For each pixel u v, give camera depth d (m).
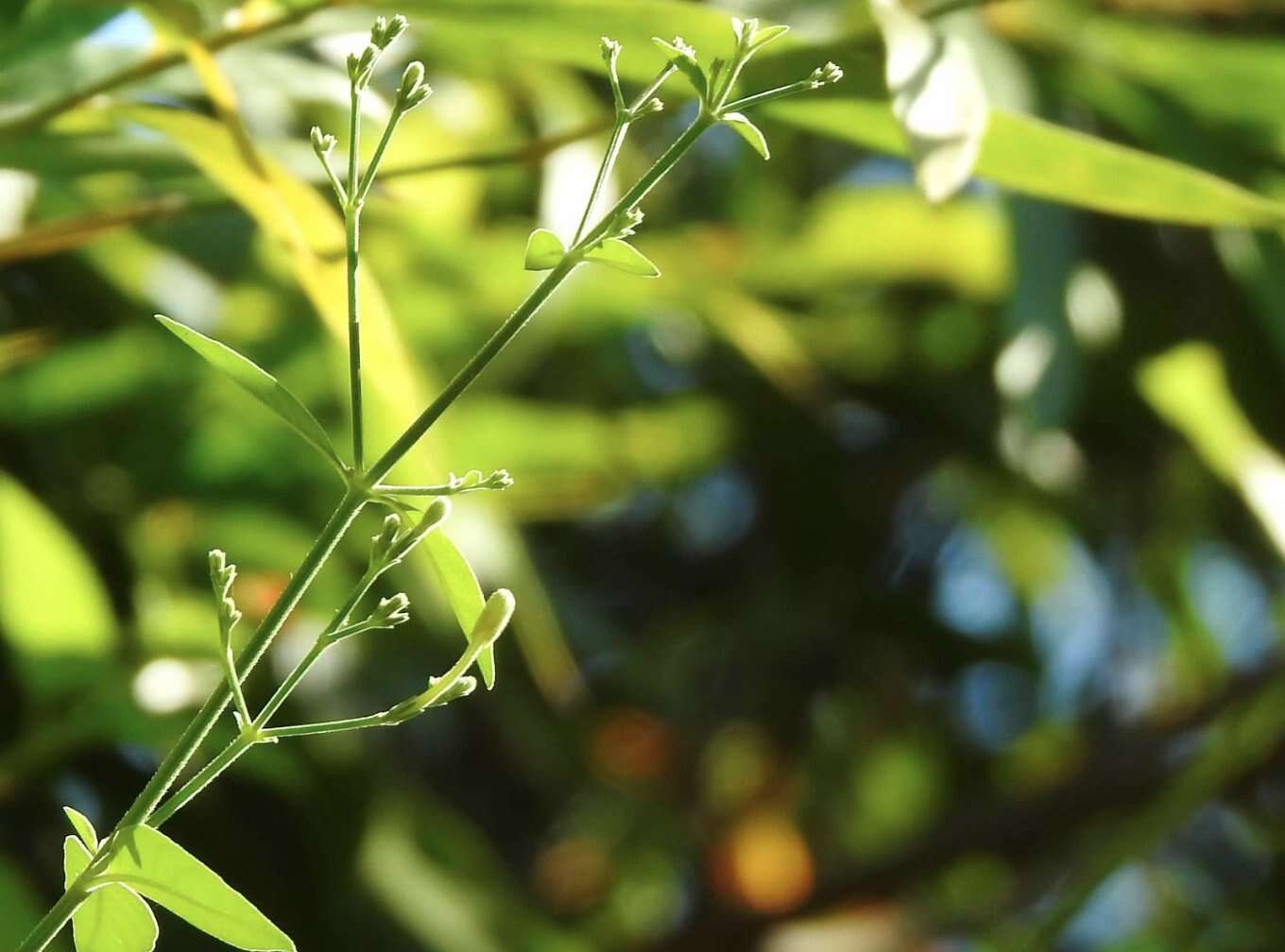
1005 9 1.27
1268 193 1.24
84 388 1.30
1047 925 1.35
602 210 1.33
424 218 1.35
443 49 1.37
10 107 0.81
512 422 1.45
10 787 1.12
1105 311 1.37
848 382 1.88
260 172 0.75
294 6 0.81
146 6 0.77
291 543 1.33
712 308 1.63
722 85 0.60
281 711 1.28
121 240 1.27
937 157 0.70
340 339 0.74
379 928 1.33
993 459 1.87
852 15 0.87
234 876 1.30
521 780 1.88
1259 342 1.36
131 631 1.13
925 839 1.88
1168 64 1.26
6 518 1.02
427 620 1.36
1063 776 1.89
